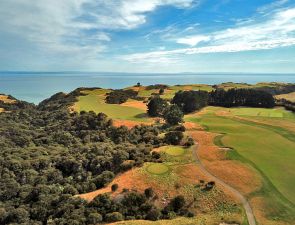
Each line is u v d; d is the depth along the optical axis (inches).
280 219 1807.3
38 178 3248.0
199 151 2888.8
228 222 1770.4
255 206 1946.4
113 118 5054.1
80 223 1920.5
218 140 3225.9
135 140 3836.1
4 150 4259.4
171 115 4222.4
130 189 2250.2
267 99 6063.0
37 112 7381.9
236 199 2023.9
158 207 2041.1
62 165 3533.5
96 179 2738.7
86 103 6624.0
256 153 2827.3
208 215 1898.4
